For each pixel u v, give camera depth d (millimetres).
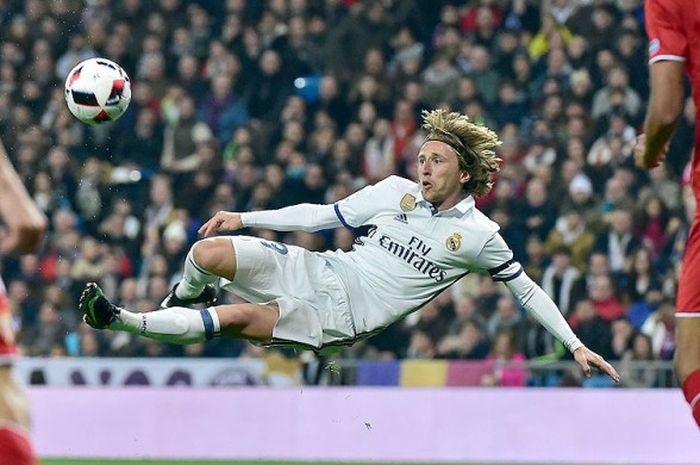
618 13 37156
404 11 38438
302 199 34156
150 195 36000
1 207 10789
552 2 37125
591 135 34375
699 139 13008
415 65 36750
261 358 29547
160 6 39656
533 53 36875
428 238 16719
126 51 38906
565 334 16781
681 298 13031
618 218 31922
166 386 29281
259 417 28984
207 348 31891
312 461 28625
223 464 28281
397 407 28750
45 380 29688
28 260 33719
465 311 30672
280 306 16188
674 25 12734
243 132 35875
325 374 29031
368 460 28625
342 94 36500
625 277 31234
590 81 35625
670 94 12648
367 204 17016
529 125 35531
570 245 32094
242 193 34750
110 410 29328
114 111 16984
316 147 35188
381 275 16719
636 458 27859
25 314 33219
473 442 28422
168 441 29094
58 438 29375
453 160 16656
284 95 37344
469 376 28719
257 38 37844
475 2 38188
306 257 16641
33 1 39594
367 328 16688
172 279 33281
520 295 16984
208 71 37875
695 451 27688
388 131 35219
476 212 16938
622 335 29703
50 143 37094
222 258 16016
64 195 36000
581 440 28078
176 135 36469
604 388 28328
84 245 34281
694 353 12867
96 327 15398
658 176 32938
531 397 28391
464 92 35688
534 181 32969
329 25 38469
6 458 11102
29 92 38312
